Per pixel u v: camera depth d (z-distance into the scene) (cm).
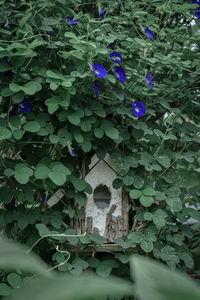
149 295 19
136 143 219
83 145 197
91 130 202
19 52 171
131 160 209
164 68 239
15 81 185
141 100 217
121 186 214
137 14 213
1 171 199
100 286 19
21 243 216
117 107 209
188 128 230
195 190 272
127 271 222
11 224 211
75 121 187
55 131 206
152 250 212
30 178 202
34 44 165
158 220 204
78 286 19
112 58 190
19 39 181
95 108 195
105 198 216
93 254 212
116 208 215
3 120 185
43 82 186
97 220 214
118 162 208
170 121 230
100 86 196
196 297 19
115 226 214
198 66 224
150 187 210
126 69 211
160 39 241
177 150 239
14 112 196
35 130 184
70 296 18
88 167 211
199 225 323
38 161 206
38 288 19
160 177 221
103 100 206
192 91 234
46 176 185
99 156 205
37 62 191
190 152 227
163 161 212
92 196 213
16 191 199
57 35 198
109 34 207
